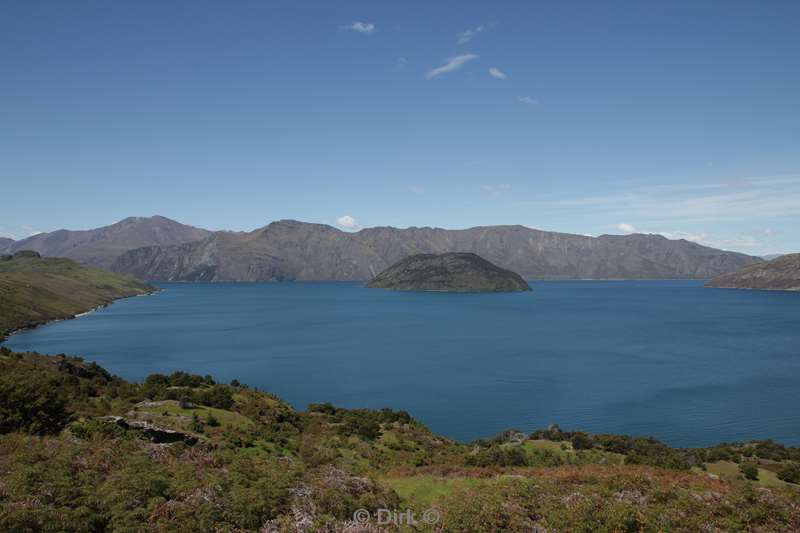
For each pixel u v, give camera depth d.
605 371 153.00
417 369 156.00
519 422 102.50
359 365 163.00
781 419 103.69
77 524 20.81
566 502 28.89
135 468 27.16
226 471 29.22
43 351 172.38
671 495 30.55
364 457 54.56
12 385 38.84
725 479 47.62
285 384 135.00
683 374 148.38
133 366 154.75
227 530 22.52
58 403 40.00
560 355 182.38
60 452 28.16
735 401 117.62
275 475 29.33
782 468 60.91
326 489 27.91
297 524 23.52
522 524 26.03
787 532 26.62
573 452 63.53
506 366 161.50
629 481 32.97
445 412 109.62
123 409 54.22
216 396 65.38
